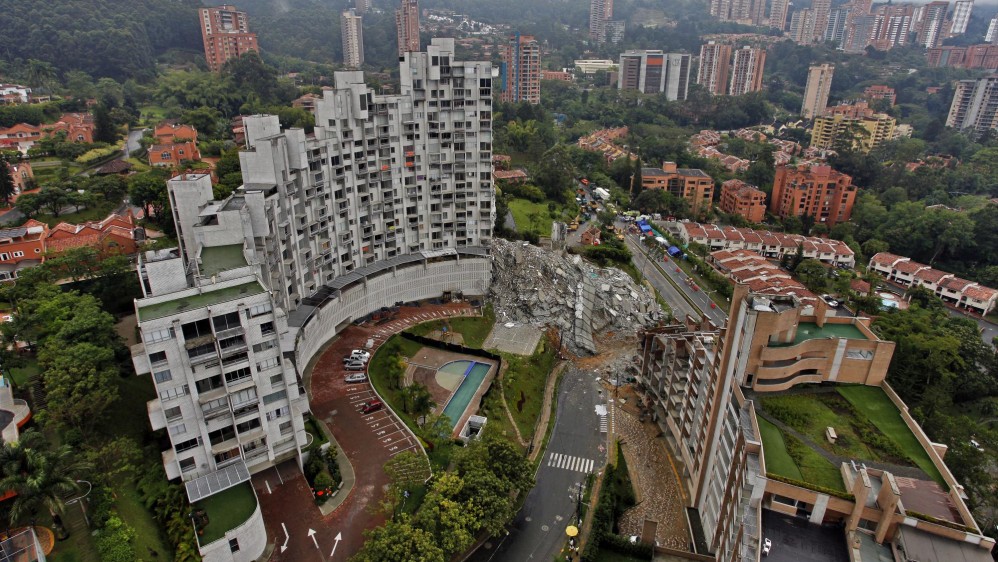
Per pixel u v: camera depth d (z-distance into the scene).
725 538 76.69
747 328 78.88
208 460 82.00
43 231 137.88
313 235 126.44
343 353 127.75
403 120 141.88
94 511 73.06
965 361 129.12
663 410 118.81
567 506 98.19
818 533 65.19
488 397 117.62
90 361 85.31
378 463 96.62
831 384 84.81
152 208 171.00
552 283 162.88
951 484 65.44
